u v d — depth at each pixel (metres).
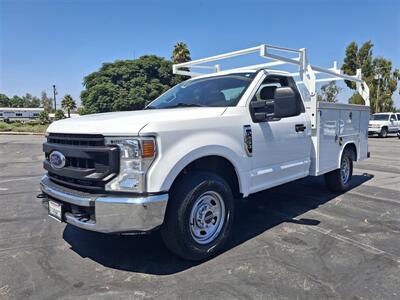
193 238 3.22
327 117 5.28
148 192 2.83
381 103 38.31
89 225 2.92
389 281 2.91
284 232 4.12
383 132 25.53
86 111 41.12
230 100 3.91
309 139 4.90
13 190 6.79
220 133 3.44
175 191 3.12
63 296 2.70
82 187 3.04
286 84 4.61
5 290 2.80
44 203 3.52
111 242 3.83
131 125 2.88
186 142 3.09
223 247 3.66
